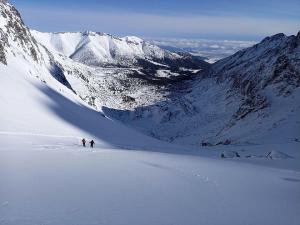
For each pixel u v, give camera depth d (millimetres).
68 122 103125
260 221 29188
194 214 29625
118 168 44906
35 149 56062
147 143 113688
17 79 115875
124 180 38969
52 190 32938
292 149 108938
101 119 137500
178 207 31125
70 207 28703
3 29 146875
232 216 29859
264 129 183625
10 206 27797
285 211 32125
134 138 120125
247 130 193125
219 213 30406
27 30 175125
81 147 68000
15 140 66688
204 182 41156
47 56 194750
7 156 47625
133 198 32656
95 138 94688
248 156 87750
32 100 106000
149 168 46156
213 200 34125
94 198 31609
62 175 38844
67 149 59250
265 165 63438
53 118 100000
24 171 39250
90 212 27969
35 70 145125
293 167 62688
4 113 86938
